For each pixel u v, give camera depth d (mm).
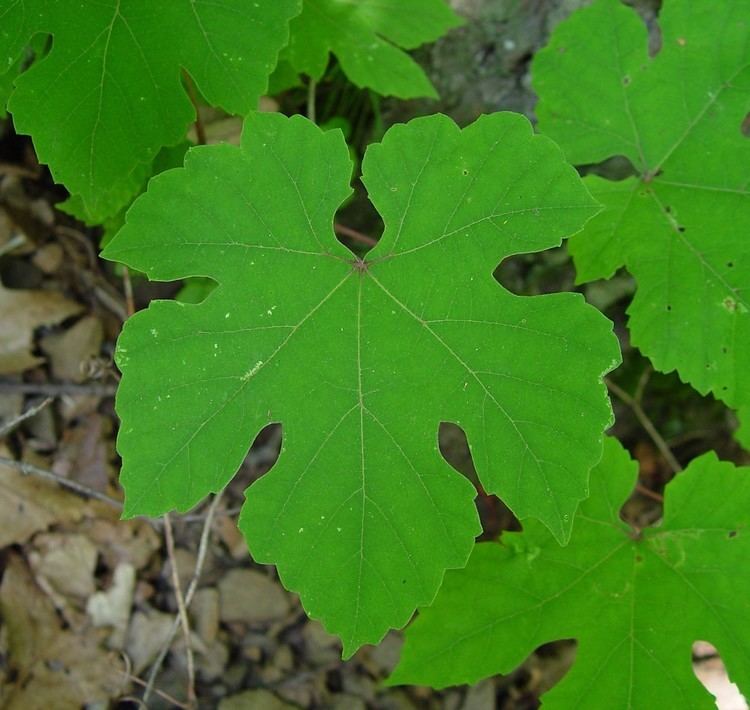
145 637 394
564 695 267
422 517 215
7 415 392
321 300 223
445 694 428
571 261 412
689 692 264
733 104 280
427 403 219
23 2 218
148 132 221
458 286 220
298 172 218
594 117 292
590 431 211
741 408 299
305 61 316
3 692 364
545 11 374
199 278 386
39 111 216
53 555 389
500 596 268
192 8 221
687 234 280
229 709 395
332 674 417
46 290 404
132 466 207
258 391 217
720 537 271
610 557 275
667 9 282
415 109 400
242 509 213
